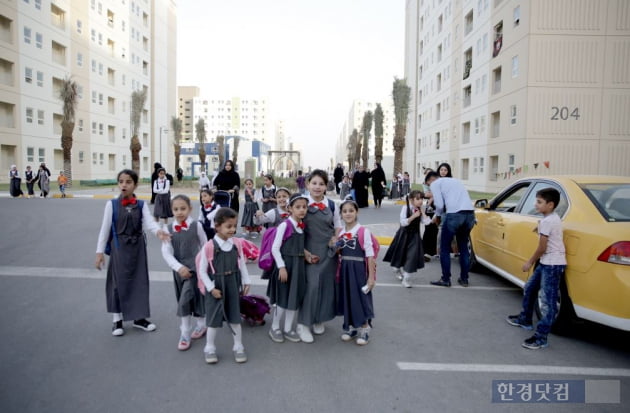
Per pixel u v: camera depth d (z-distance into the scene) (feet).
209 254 12.39
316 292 14.02
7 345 13.60
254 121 525.75
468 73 114.01
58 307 17.35
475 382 11.58
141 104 141.08
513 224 19.03
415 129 177.78
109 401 10.32
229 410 9.98
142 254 14.79
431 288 21.40
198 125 224.53
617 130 78.38
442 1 138.41
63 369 12.00
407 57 193.77
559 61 78.59
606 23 77.10
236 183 35.99
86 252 28.25
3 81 111.34
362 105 519.19
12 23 111.86
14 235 35.12
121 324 14.79
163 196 40.27
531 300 15.39
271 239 14.30
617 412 10.18
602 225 13.76
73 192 88.74
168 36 212.64
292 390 10.96
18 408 9.93
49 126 127.03
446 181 21.58
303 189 74.13
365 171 63.72
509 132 87.66
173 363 12.51
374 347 13.92
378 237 33.68
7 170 113.60
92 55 148.87
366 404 10.33
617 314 12.57
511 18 86.53
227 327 15.69
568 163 79.56
